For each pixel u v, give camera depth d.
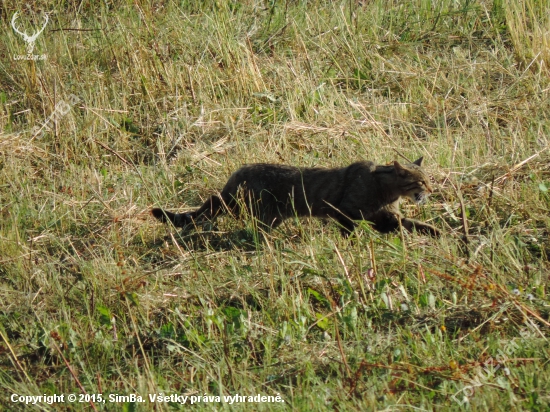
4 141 20.28
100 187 18.59
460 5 25.84
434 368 11.34
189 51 23.91
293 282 14.40
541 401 10.50
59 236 16.98
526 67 22.08
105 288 14.70
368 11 25.78
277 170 16.64
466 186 16.91
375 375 11.52
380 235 16.14
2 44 24.45
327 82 22.89
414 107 21.36
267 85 22.69
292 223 16.97
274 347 12.80
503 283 13.41
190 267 15.16
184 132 20.80
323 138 19.81
